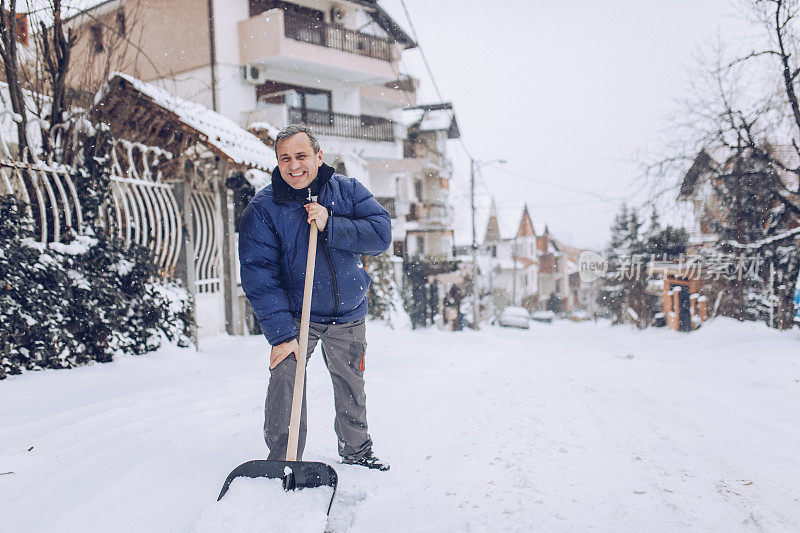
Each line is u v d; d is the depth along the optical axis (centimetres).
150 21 1764
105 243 625
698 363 940
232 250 926
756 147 1310
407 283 2648
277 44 1816
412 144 3117
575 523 239
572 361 1042
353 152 2178
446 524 235
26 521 225
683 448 368
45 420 374
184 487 259
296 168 262
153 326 667
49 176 615
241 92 1830
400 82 2620
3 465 285
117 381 518
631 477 304
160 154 761
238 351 764
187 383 522
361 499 258
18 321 525
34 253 547
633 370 852
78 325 579
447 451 343
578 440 383
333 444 339
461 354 1022
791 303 1384
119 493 249
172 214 768
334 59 2006
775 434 407
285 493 232
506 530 229
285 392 264
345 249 268
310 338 280
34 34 696
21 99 629
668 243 2230
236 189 933
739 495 279
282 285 279
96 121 705
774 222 1510
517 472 305
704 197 1574
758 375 720
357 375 293
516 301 4888
